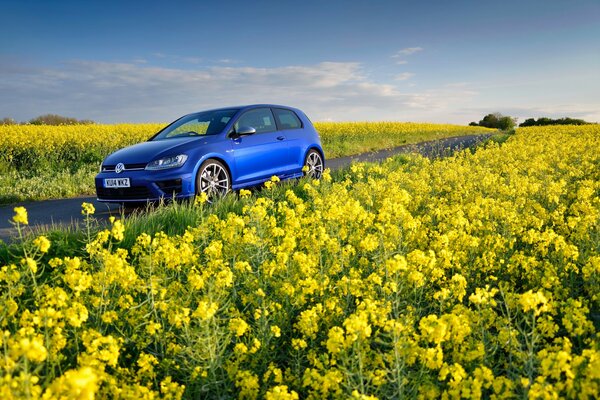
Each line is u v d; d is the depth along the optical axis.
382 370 2.54
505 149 15.87
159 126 28.16
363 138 28.02
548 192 7.77
